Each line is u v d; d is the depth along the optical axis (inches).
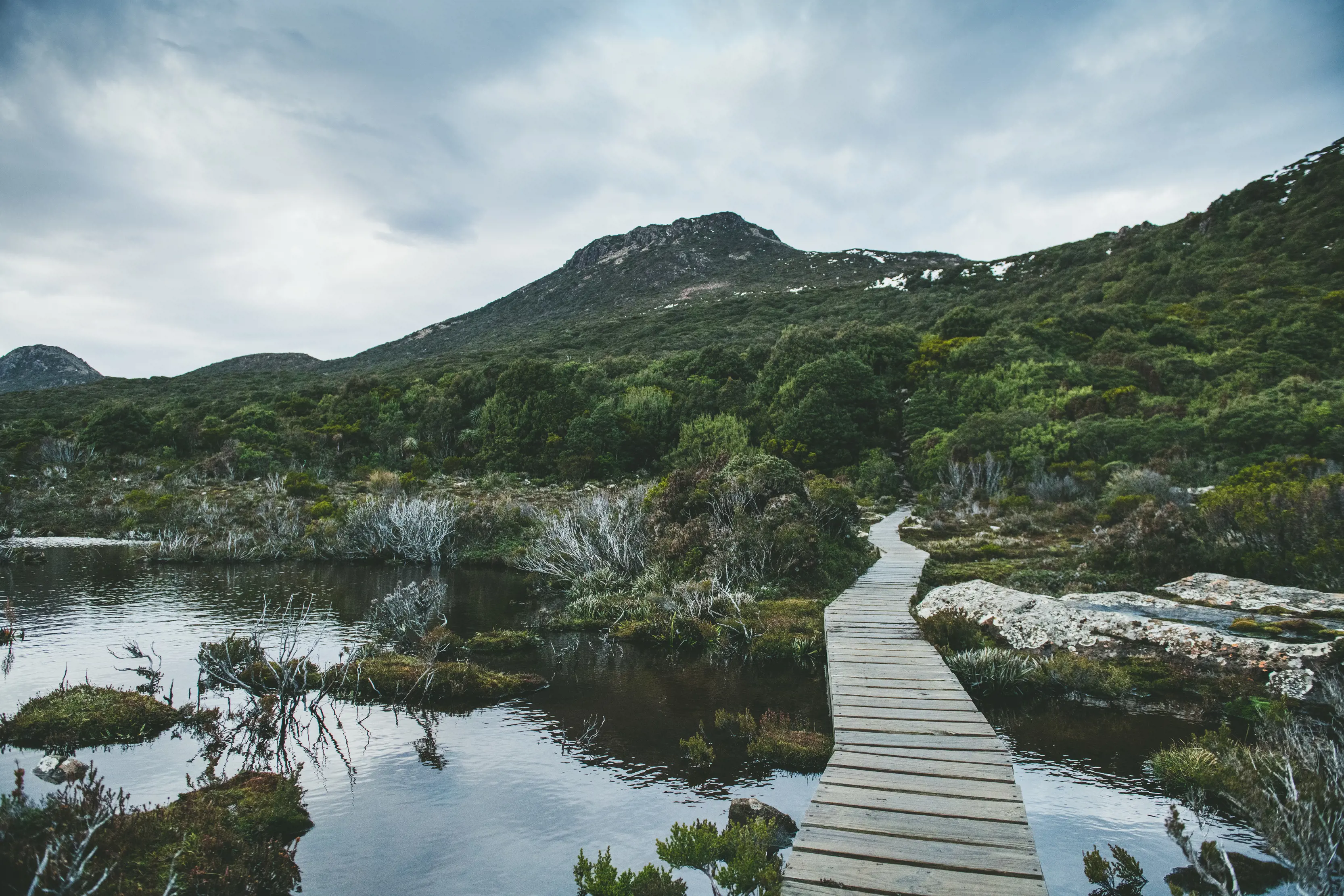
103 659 423.5
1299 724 284.2
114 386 3351.4
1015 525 956.6
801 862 187.9
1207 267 2760.8
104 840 178.1
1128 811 247.4
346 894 197.0
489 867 212.2
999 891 173.5
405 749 301.7
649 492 829.8
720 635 485.7
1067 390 1676.9
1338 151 3174.2
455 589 709.3
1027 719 338.3
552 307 6230.3
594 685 396.8
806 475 938.1
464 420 2082.9
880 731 286.5
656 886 186.5
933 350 2100.1
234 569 811.4
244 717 331.9
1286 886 199.8
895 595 568.7
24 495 1178.0
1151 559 584.4
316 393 2497.5
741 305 4367.6
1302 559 500.4
